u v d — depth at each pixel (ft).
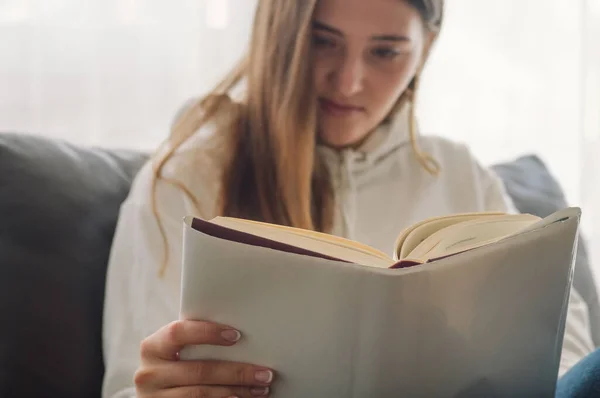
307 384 1.88
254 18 3.71
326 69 3.65
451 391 1.90
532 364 1.98
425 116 5.28
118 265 3.17
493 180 4.31
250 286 1.80
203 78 4.72
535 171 4.71
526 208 4.36
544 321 1.94
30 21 4.47
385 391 1.83
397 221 4.03
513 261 1.83
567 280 1.93
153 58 4.69
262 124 3.64
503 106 5.33
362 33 3.57
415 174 4.12
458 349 1.85
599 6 5.13
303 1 3.50
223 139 3.62
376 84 3.70
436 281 1.76
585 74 5.16
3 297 2.97
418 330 1.79
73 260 3.14
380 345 1.78
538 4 5.28
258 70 3.65
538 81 5.35
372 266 1.84
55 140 3.51
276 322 1.83
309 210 3.68
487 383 1.94
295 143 3.62
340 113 3.75
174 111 4.74
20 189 3.14
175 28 4.70
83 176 3.39
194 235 1.81
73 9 4.54
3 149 3.20
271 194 3.61
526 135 5.39
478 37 5.27
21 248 3.05
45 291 3.03
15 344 2.94
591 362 2.16
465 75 5.30
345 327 1.78
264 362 1.89
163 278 3.14
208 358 1.95
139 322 3.05
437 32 3.96
